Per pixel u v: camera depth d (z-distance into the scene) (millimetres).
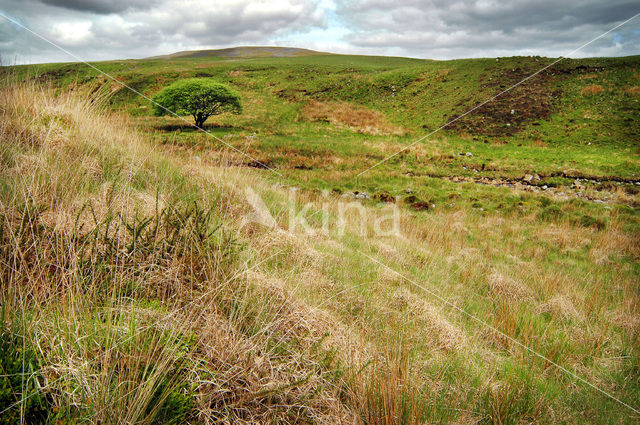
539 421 2797
